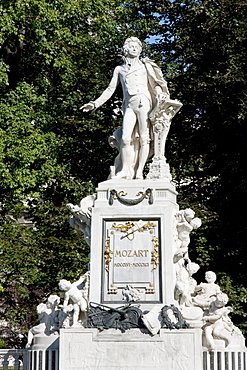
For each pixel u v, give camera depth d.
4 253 23.61
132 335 13.41
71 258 23.72
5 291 25.38
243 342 14.38
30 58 26.56
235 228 23.28
